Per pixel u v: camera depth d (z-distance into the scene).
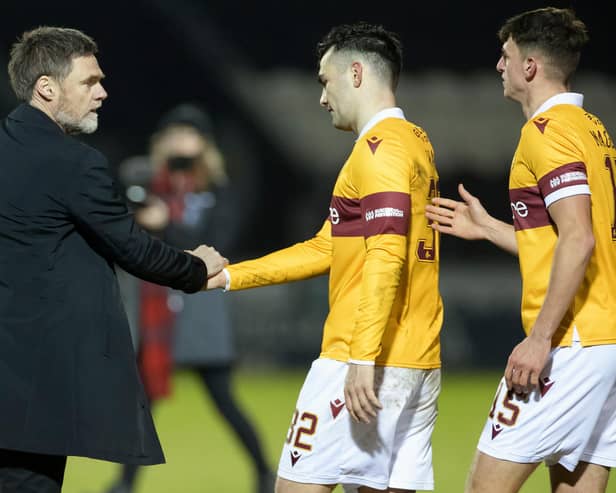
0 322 11.82
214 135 61.69
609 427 12.91
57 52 12.27
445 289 46.44
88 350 11.83
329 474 12.77
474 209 13.80
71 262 11.96
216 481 21.89
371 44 13.07
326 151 62.94
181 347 20.31
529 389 12.12
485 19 70.06
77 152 11.97
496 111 68.25
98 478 22.19
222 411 20.34
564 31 12.73
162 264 12.58
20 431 11.64
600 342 12.27
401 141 12.63
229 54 64.44
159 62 62.56
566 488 13.16
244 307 44.34
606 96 66.31
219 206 21.98
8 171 11.96
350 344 12.47
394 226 12.16
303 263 14.21
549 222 12.39
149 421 12.32
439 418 31.22
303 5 67.81
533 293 12.53
